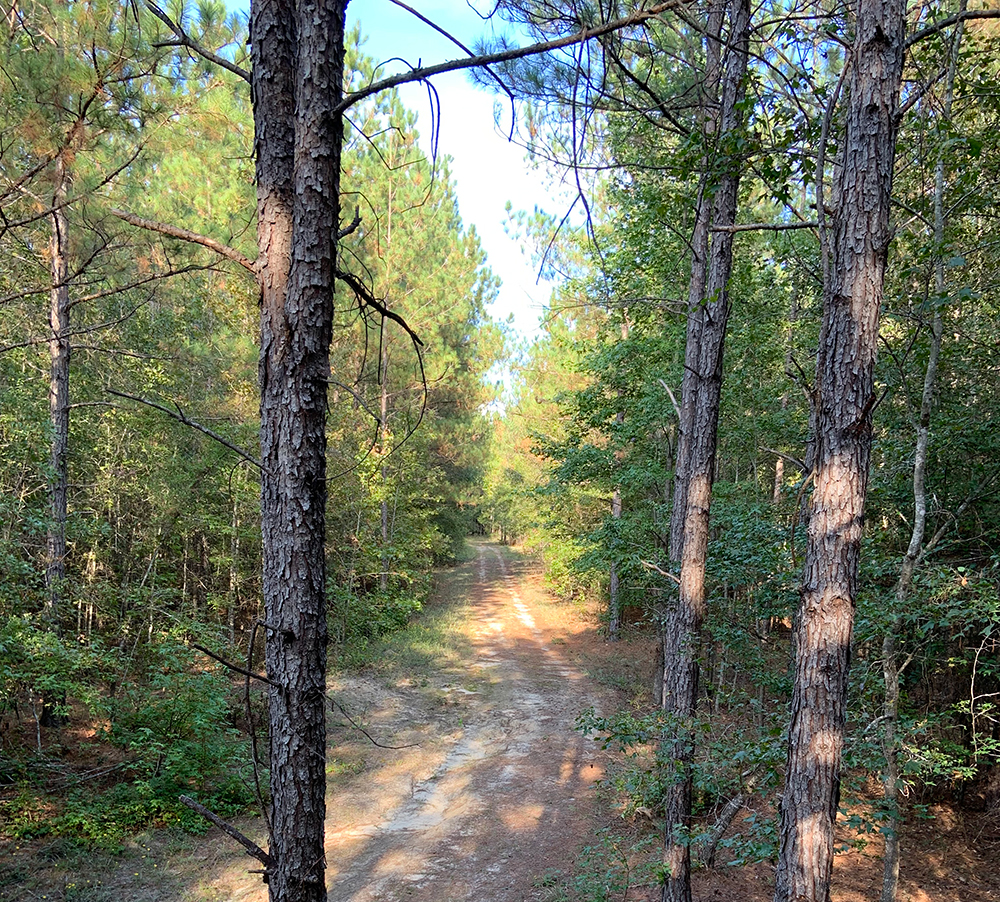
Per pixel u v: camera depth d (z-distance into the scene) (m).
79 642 10.35
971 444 6.91
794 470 12.67
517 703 14.70
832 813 3.19
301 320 2.97
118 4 5.68
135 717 9.68
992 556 5.61
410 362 20.56
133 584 13.93
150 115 6.29
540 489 14.66
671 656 6.23
